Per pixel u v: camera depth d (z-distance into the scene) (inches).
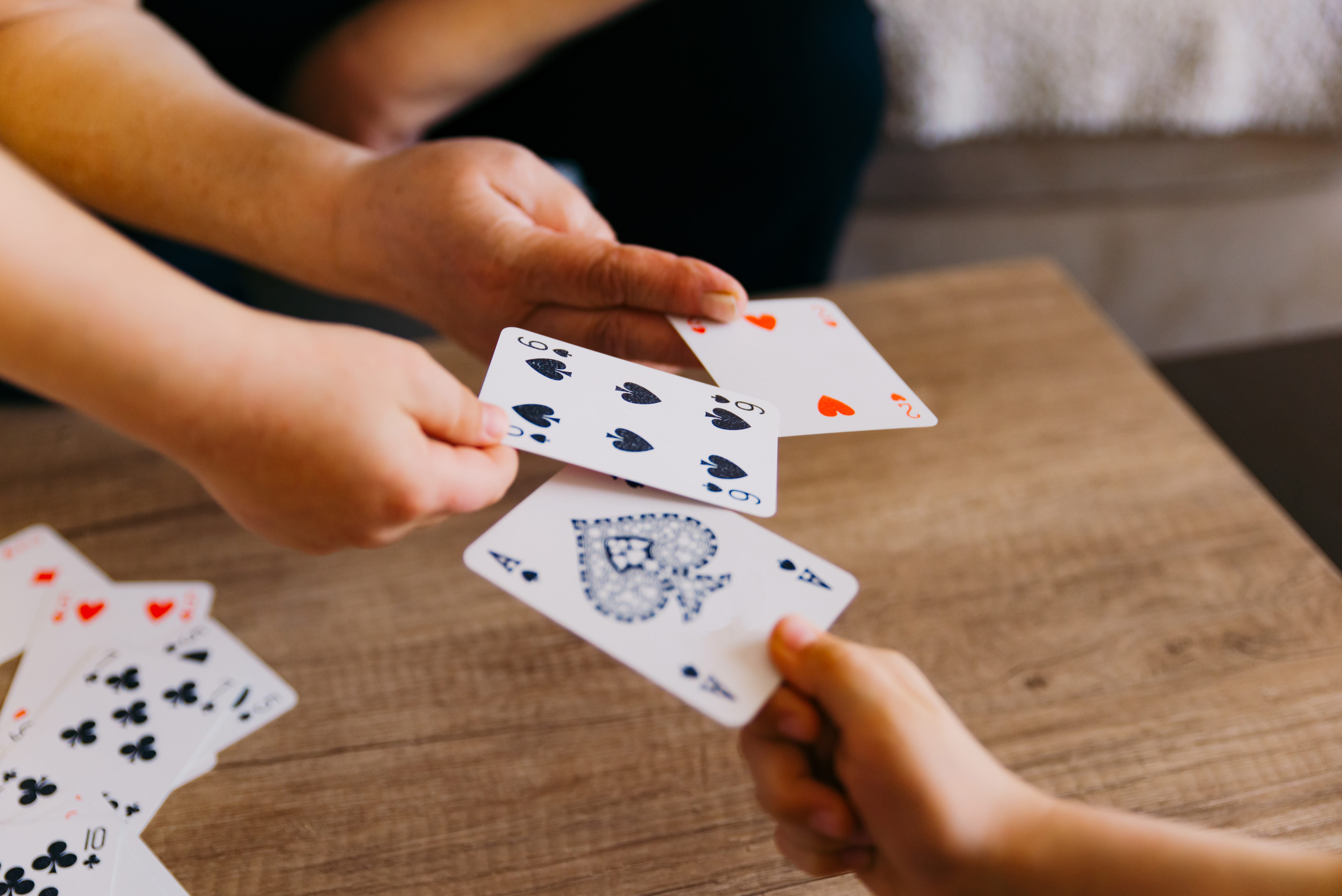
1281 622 28.7
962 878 18.3
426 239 31.0
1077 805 20.9
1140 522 31.7
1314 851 21.5
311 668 27.5
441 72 45.3
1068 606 29.1
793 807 19.4
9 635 28.3
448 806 24.4
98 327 19.2
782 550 22.9
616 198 55.6
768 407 26.4
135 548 30.8
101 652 27.7
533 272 29.2
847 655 19.1
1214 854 17.7
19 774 24.9
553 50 48.0
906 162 69.6
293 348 20.6
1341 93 65.4
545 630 28.6
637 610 21.2
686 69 49.5
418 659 27.7
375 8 45.4
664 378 26.3
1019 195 71.4
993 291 42.0
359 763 25.3
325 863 23.2
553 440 23.1
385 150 48.6
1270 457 49.3
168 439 20.7
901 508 32.0
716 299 28.0
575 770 25.2
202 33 47.1
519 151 31.9
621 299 28.9
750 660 20.4
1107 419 35.5
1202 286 74.9
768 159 52.1
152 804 24.3
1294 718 26.1
